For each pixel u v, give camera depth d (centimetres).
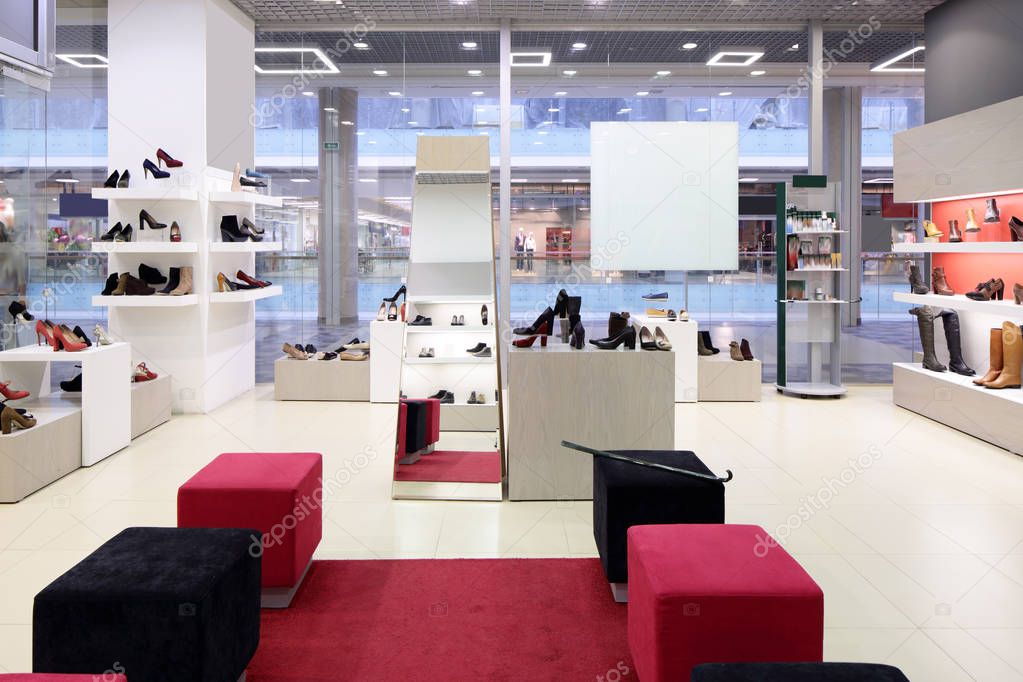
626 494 342
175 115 739
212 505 336
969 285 769
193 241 742
